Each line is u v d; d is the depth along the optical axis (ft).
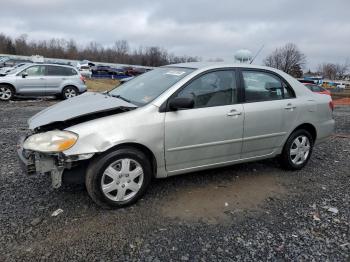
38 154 10.96
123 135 11.32
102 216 11.41
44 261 8.97
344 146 22.59
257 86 14.82
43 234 10.20
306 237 10.59
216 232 10.70
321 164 18.20
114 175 11.55
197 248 9.79
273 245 10.09
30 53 274.57
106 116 11.56
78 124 11.19
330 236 10.71
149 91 13.35
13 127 25.39
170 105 12.32
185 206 12.41
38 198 12.55
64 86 46.83
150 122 11.87
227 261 9.25
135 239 10.12
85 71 142.92
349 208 12.76
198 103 13.10
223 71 13.98
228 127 13.61
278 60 191.21
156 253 9.48
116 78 159.74
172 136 12.33
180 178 15.03
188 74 13.25
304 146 16.62
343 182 15.55
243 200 13.15
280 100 15.39
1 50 264.93
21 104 40.93
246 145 14.47
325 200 13.43
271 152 15.57
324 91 56.39
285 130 15.57
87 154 10.88
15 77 43.83
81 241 9.92
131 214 11.63
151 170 12.57
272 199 13.34
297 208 12.62
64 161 10.86
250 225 11.22
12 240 9.84
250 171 16.35
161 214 11.72
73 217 11.26
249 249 9.84
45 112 12.91
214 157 13.73
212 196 13.37
